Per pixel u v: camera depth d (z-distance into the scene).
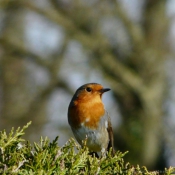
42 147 4.82
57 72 18.48
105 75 18.33
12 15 18.92
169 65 18.56
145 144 18.52
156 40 18.73
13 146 4.70
